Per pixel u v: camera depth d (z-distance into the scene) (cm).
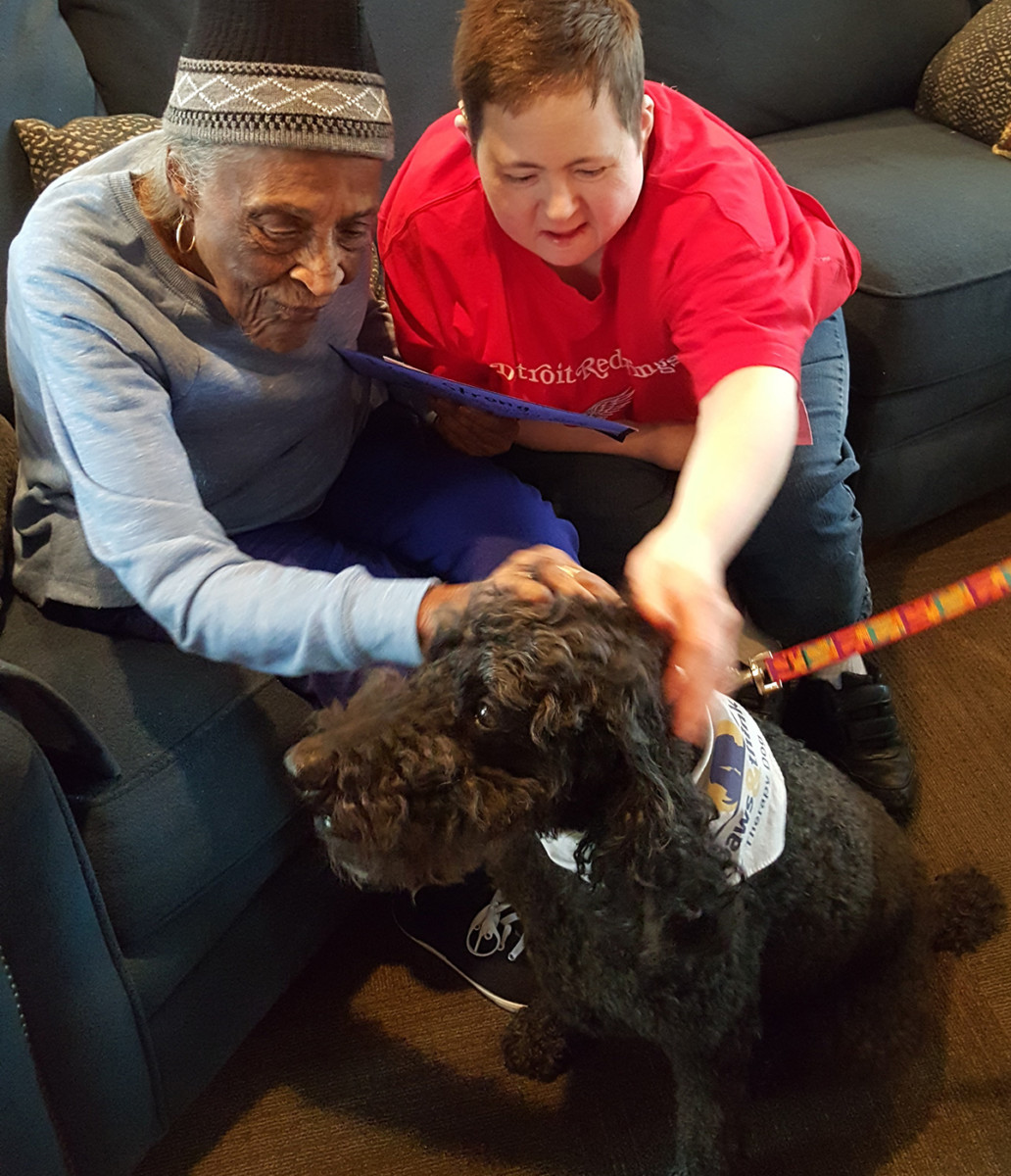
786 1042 105
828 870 94
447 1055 117
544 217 94
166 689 95
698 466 90
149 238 88
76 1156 92
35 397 96
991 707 152
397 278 117
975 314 152
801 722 147
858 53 197
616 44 85
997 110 184
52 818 79
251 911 106
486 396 91
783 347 96
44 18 128
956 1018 116
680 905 74
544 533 110
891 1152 106
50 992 83
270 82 73
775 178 116
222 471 103
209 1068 106
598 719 69
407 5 150
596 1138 109
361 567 84
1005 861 133
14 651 100
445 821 72
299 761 76
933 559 181
